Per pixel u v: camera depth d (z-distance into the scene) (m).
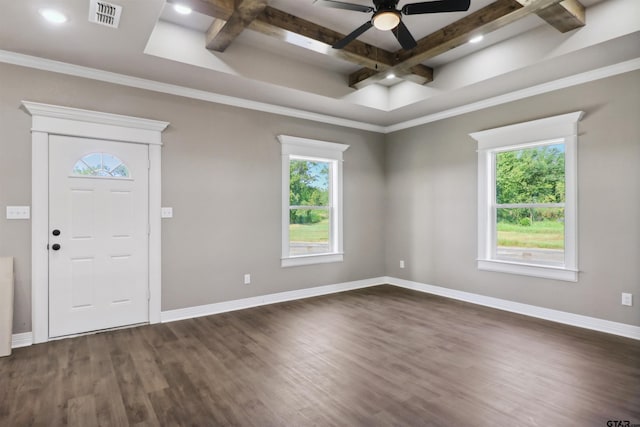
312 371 2.63
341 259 5.28
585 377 2.50
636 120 3.23
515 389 2.35
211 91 4.04
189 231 3.98
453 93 4.11
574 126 3.61
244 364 2.75
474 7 2.98
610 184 3.39
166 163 3.84
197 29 3.35
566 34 3.08
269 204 4.57
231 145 4.27
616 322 3.35
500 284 4.27
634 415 2.04
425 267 5.18
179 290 3.92
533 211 4.05
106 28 2.68
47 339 3.24
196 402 2.21
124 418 2.04
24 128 3.15
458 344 3.14
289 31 3.08
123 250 3.61
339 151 5.24
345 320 3.86
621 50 3.03
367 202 5.60
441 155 4.93
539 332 3.43
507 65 3.50
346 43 2.85
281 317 3.97
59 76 3.29
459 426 1.96
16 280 3.12
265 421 2.01
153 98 3.76
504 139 4.18
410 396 2.27
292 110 4.71
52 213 3.27
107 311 3.54
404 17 3.11
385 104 4.80
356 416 2.05
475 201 4.53
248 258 4.40
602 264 3.44
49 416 2.06
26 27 2.65
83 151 3.40
